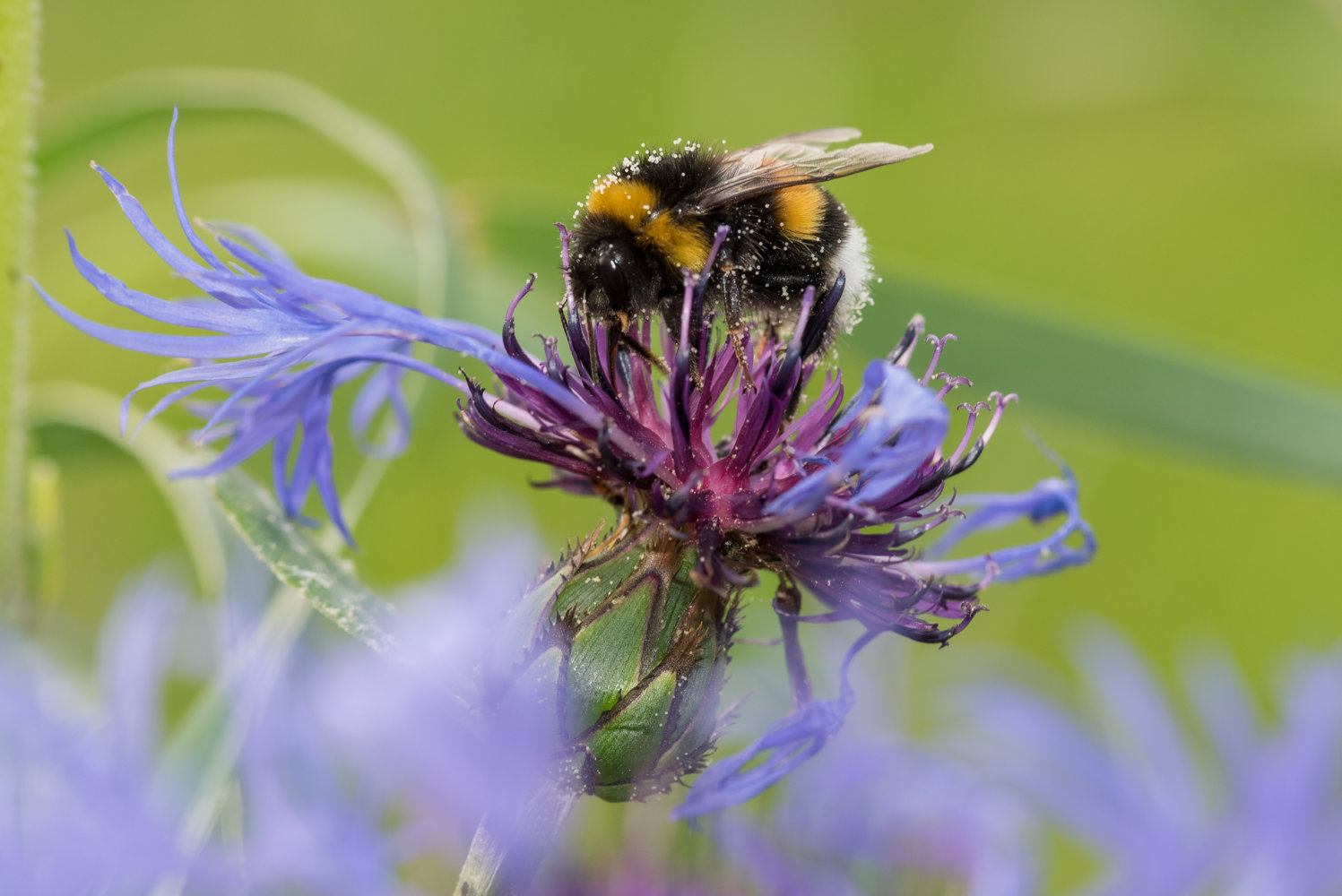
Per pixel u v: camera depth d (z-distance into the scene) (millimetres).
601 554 277
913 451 265
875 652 317
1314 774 316
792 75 581
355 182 533
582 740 272
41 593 301
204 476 279
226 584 296
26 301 298
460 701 272
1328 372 588
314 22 567
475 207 336
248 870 277
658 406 285
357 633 273
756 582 276
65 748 270
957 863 301
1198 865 314
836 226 300
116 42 554
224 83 323
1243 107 567
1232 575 525
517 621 274
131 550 389
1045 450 285
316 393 280
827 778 297
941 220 590
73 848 267
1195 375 332
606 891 283
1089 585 513
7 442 298
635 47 575
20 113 295
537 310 340
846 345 333
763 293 297
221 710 281
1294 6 539
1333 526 528
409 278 349
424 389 305
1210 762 323
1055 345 331
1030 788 315
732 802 270
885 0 591
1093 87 577
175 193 271
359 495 295
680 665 273
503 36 571
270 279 270
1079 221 591
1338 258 589
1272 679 505
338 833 278
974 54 587
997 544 439
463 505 429
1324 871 314
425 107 570
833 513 279
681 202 294
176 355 272
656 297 292
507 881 270
